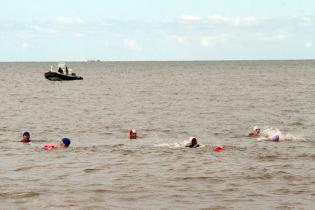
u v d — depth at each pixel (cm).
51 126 4112
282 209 1608
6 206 1641
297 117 4656
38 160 2517
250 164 2375
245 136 3494
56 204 1664
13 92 8688
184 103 6341
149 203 1681
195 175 2128
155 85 10756
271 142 3156
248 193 1812
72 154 2708
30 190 1852
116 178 2072
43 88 9850
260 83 10869
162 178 2072
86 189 1873
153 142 3225
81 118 4716
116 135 3609
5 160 2519
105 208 1620
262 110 5353
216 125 4166
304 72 17750
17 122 4378
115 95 7881
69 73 13362
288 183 1969
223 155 2648
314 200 1714
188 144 2962
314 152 2728
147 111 5381
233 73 17925
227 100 6719
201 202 1694
